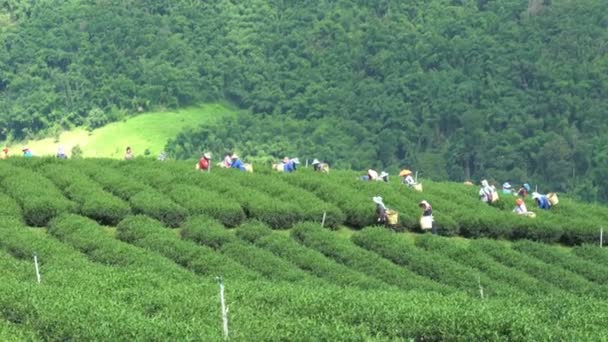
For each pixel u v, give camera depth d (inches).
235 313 3774.6
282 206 6112.2
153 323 3516.2
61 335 3553.2
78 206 5890.8
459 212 6584.6
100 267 4798.2
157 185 6446.9
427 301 4111.7
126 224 5669.3
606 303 4362.7
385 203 6555.1
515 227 6540.4
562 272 5757.9
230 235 5625.0
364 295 4168.3
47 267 4749.0
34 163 6742.1
